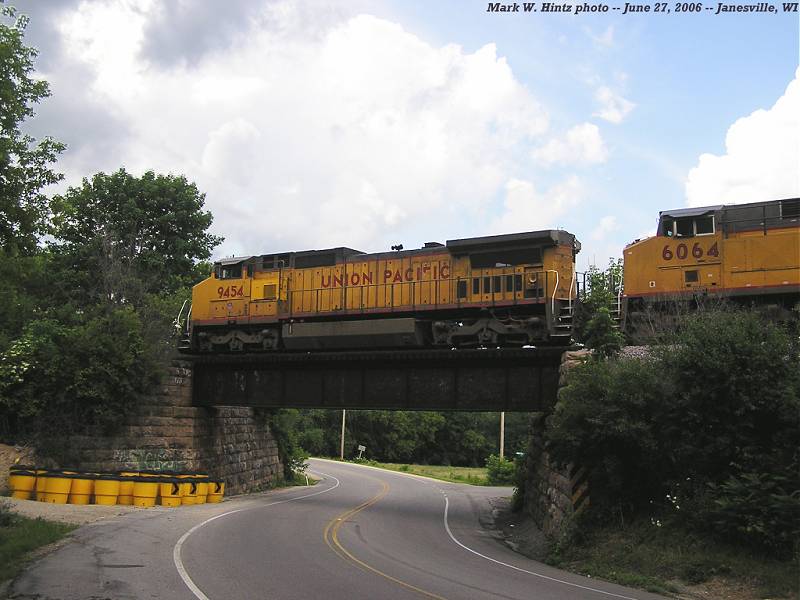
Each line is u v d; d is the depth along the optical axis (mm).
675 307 20922
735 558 13375
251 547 14898
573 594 11570
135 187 49188
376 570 12797
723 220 21922
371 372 26375
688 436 15594
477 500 37438
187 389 30109
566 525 17141
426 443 111562
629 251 23109
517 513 28500
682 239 22344
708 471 15641
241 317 30609
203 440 30719
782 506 13164
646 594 12328
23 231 17172
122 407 27062
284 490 37375
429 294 26453
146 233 49000
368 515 24922
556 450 17328
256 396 28922
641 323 21672
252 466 36188
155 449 28109
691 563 13516
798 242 20781
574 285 24625
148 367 27938
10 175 16688
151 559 12750
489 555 17000
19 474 23531
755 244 21328
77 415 26625
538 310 24750
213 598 9609
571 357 19984
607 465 16250
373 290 27734
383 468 74875
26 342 26766
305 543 16109
